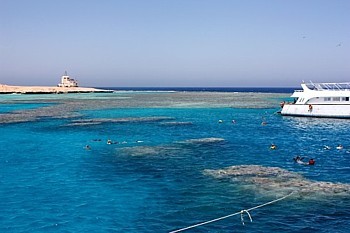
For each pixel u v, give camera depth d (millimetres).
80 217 19797
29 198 22734
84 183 25875
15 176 27828
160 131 51562
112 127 56312
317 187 24297
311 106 64000
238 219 19391
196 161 32188
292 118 65875
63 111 85875
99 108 95250
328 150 37094
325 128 53062
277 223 18844
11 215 20062
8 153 36594
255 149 37656
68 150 38094
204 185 25016
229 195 22938
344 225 18500
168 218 19625
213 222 19078
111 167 30406
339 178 26516
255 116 71250
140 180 26453
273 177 26750
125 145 40656
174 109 91125
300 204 21281
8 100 134250
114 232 18031
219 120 64812
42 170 29641
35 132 51156
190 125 58375
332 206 20938
